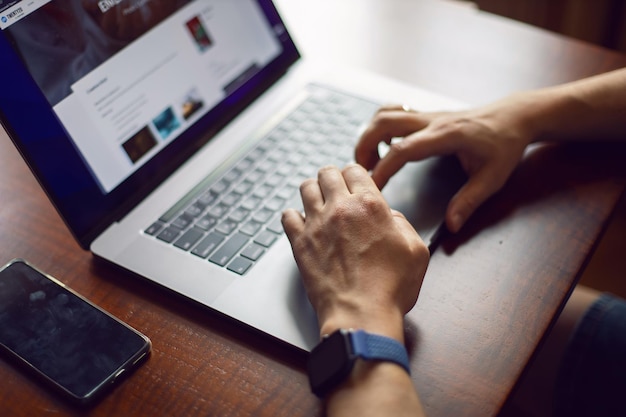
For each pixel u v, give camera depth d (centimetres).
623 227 145
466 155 72
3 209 74
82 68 68
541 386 87
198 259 66
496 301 62
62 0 67
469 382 55
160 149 74
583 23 151
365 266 57
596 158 76
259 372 57
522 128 73
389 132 75
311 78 89
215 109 80
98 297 64
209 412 54
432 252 66
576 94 76
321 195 64
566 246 67
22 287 63
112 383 56
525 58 91
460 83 87
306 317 59
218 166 76
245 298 62
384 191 72
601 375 78
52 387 56
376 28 97
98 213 68
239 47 84
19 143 62
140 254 66
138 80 73
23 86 63
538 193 72
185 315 62
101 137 69
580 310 93
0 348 59
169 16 77
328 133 81
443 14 100
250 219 70
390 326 54
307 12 101
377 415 50
